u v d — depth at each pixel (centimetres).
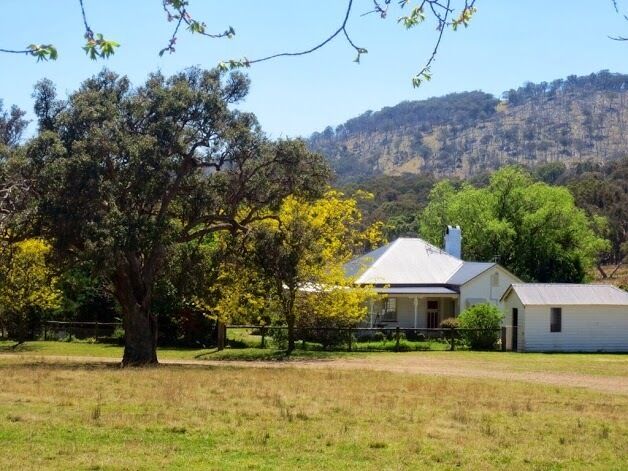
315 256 3169
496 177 6175
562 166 14900
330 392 1773
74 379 1989
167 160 2597
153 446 1117
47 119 2717
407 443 1177
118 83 2811
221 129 2795
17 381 1908
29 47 428
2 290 3719
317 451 1112
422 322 4653
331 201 3541
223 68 525
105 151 2528
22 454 1045
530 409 1577
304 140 2962
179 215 2969
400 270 4691
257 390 1784
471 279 4447
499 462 1073
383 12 543
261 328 3866
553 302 3809
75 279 4069
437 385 1984
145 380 1989
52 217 2439
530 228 5881
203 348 3934
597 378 2400
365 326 4478
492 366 2816
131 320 2830
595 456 1127
